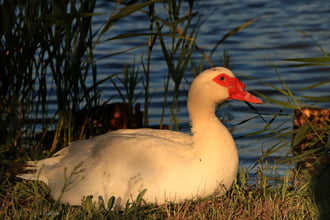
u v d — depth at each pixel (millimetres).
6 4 10352
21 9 10680
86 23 10742
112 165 8836
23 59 10664
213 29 26812
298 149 12680
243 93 9250
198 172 8789
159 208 8727
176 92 12516
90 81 19656
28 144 11359
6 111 11312
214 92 9156
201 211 8711
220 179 8953
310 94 18609
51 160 9617
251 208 8938
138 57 22531
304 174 10203
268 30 26750
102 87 19203
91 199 8688
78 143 9602
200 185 8805
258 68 21594
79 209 8703
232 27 27109
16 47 10742
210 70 9336
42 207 8836
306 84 19734
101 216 8391
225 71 9320
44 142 11914
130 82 13070
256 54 23297
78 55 10883
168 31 23875
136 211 8445
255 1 32281
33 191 9523
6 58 10812
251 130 15062
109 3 29953
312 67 21547
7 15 10406
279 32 26297
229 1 32188
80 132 12141
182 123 15375
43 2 10641
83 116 12141
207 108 9211
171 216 8562
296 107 10805
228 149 9047
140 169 8711
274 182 10445
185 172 8734
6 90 11102
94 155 9102
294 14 29516
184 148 8953
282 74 20922
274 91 19062
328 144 10484
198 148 8977
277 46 24266
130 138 9125
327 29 26422
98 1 30406
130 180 8703
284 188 9453
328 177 9820
